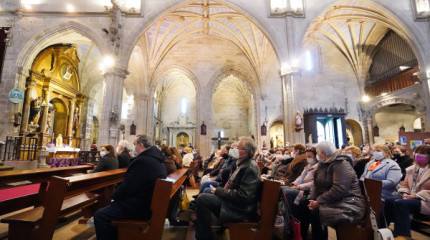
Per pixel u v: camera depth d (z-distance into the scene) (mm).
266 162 9578
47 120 16078
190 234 3924
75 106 19297
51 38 13836
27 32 13484
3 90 12711
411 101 17562
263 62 21344
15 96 12508
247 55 21672
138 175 2932
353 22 20188
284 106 13555
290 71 13375
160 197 2826
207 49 22172
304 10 14281
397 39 19344
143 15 14039
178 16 18062
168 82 31109
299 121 12602
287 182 5309
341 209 3127
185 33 20625
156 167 3059
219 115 31750
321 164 3623
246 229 3043
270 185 3064
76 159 12320
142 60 19578
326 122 13922
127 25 13875
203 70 21891
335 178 3221
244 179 3102
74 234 4016
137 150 3303
